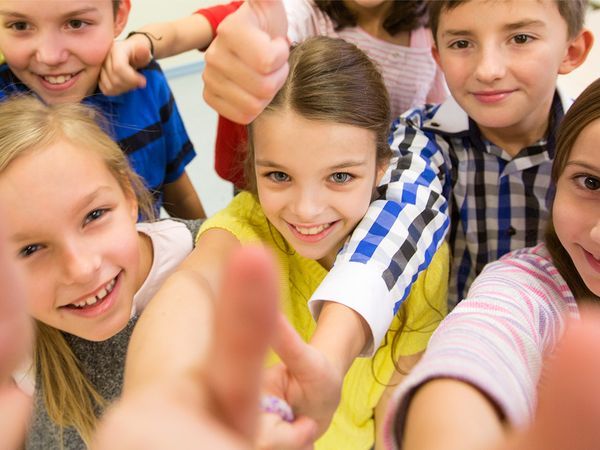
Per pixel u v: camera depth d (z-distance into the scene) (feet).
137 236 2.15
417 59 3.55
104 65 3.04
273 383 1.20
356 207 2.16
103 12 2.95
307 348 1.18
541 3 2.41
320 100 1.99
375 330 1.83
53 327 2.16
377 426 2.70
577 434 0.68
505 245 2.85
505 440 0.84
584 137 1.81
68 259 1.86
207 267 1.99
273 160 2.09
